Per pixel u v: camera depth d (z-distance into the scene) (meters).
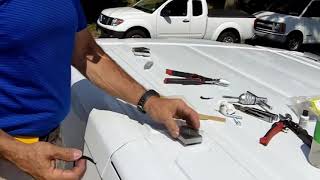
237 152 1.38
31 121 1.46
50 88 1.45
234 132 1.52
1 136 1.31
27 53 1.33
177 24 10.41
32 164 1.31
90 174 1.58
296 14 13.00
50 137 1.59
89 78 1.75
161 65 2.26
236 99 1.84
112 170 1.39
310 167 1.33
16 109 1.41
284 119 1.63
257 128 1.57
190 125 1.51
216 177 1.24
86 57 1.73
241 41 11.58
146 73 2.10
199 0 10.59
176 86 1.96
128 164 1.33
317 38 13.28
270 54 2.77
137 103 1.63
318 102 1.72
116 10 10.48
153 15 10.14
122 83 1.68
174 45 2.76
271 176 1.26
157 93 1.67
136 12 10.20
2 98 1.38
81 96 1.85
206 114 1.67
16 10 1.26
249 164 1.32
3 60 1.32
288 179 1.26
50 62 1.41
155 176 1.25
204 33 10.88
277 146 1.44
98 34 10.68
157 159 1.32
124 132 1.49
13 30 1.27
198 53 2.60
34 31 1.30
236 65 2.39
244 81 2.10
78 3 1.62
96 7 14.32
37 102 1.44
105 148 1.46
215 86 1.99
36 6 1.29
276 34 12.75
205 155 1.35
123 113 1.66
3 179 1.48
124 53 2.46
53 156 1.32
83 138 1.70
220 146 1.41
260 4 13.81
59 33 1.39
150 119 1.61
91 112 1.68
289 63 2.54
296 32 12.97
